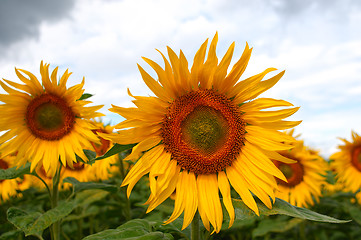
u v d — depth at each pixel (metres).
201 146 0.55
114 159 0.90
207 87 0.54
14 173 0.73
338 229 0.97
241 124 0.55
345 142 1.07
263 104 0.54
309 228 1.00
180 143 0.54
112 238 0.50
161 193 0.53
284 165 0.96
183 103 0.54
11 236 0.70
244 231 0.95
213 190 0.54
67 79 0.73
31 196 1.10
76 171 0.96
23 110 0.75
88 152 0.76
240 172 0.54
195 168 0.54
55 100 0.74
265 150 0.54
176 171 0.55
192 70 0.53
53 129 0.75
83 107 0.73
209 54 0.52
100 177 0.91
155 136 0.54
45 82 0.73
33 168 0.72
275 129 0.54
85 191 0.94
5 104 0.73
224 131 0.55
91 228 0.98
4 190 0.97
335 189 1.21
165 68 0.52
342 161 1.09
